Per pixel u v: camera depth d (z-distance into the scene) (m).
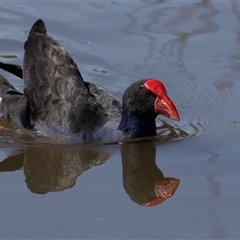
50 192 12.02
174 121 15.24
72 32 18.39
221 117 15.15
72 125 13.97
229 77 16.50
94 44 17.94
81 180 12.48
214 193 11.95
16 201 11.68
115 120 14.13
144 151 13.66
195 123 14.99
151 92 13.55
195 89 16.16
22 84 17.06
